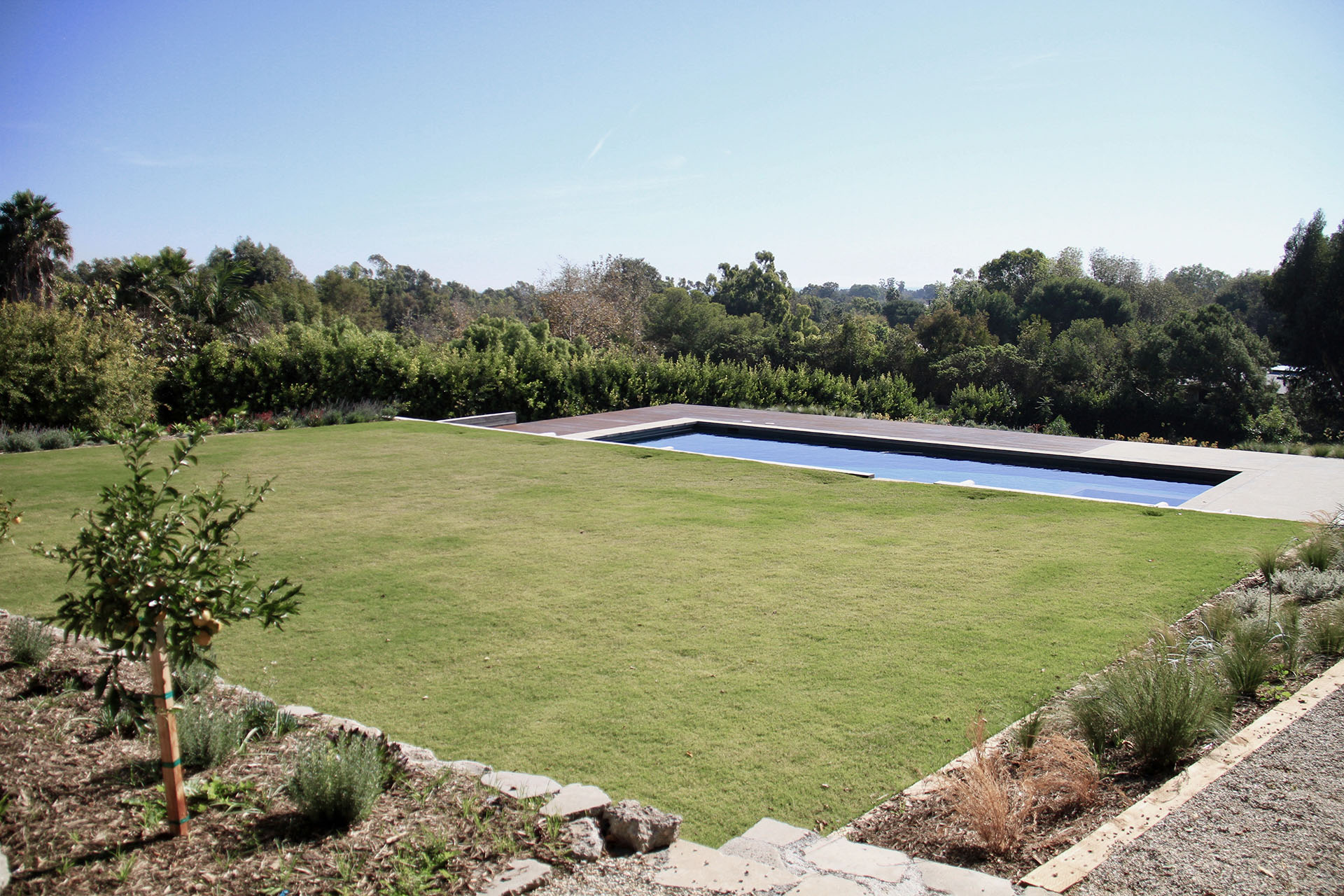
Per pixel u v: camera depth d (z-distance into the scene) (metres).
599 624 5.34
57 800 2.79
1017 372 30.31
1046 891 2.34
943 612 5.50
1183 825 2.66
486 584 6.18
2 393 13.30
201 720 3.22
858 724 3.93
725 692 4.31
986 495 9.38
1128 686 3.59
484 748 3.73
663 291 45.22
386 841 2.57
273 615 2.85
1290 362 28.27
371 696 4.29
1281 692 3.88
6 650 4.19
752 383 22.14
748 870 2.49
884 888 2.41
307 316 46.03
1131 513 8.46
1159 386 27.77
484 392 18.53
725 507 8.80
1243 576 6.17
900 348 35.66
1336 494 9.41
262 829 2.64
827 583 6.18
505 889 2.31
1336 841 2.53
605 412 18.72
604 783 3.42
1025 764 3.40
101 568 2.61
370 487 9.83
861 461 13.73
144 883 2.32
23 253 23.05
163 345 17.70
